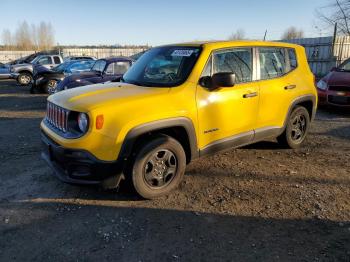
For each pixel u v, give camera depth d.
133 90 4.18
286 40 21.02
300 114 5.89
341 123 7.86
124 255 3.13
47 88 14.58
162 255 3.12
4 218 3.76
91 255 3.13
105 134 3.64
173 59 4.62
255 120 4.99
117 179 3.84
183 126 4.11
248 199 4.15
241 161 5.38
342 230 3.48
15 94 14.76
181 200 4.14
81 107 3.71
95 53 34.94
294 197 4.19
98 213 3.85
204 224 3.62
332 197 4.18
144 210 3.91
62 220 3.71
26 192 4.36
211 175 4.84
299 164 5.26
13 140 6.78
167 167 4.18
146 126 3.80
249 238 3.37
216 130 4.49
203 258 3.07
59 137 3.87
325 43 18.19
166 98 4.01
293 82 5.54
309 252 3.14
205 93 4.30
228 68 4.65
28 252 3.18
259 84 4.97
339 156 5.61
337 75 9.04
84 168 3.77
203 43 4.64
